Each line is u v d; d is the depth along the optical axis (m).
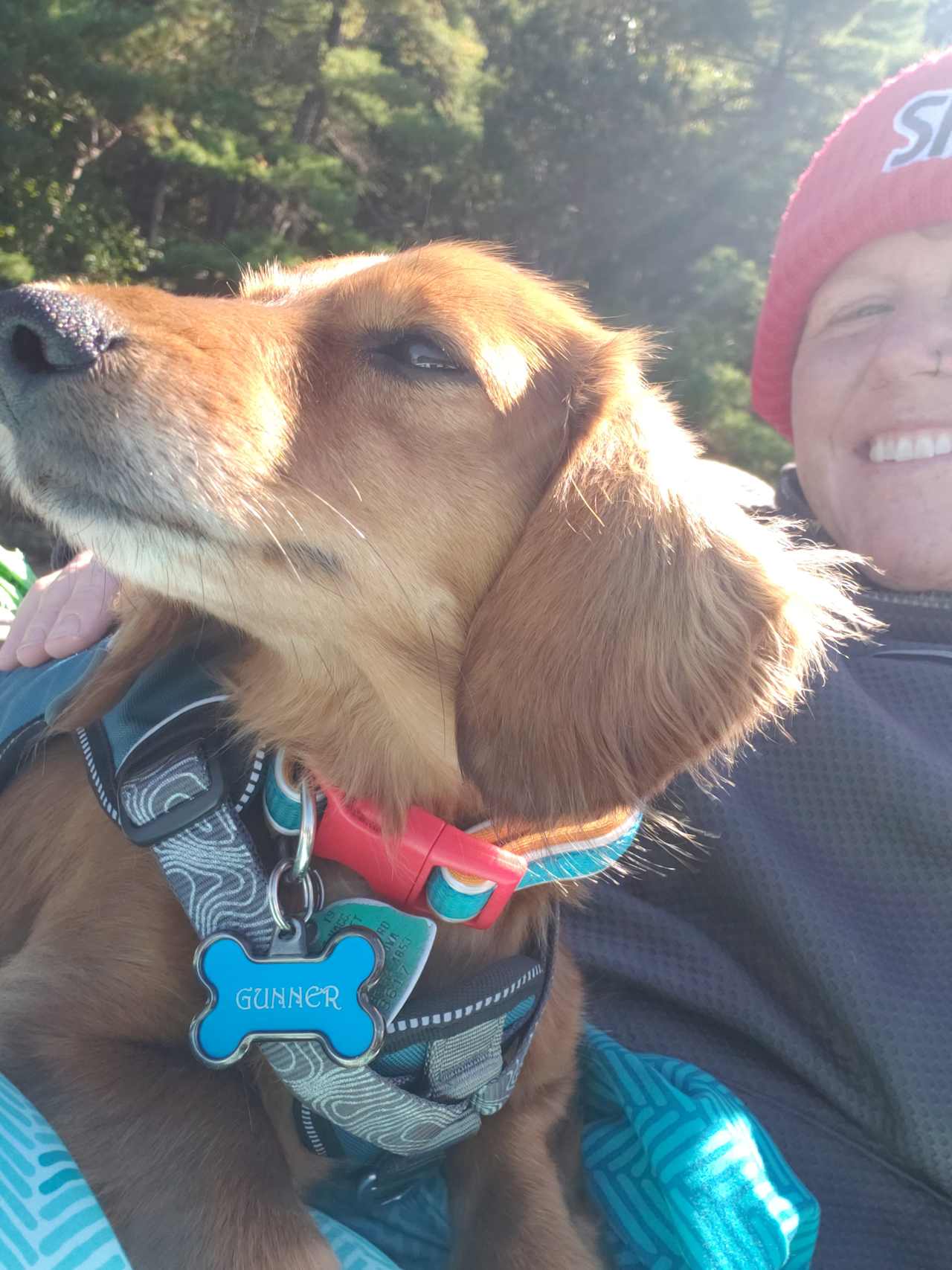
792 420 0.41
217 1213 0.19
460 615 0.26
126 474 0.22
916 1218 0.27
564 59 3.16
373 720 0.25
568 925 0.32
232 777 0.24
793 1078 0.29
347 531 0.24
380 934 0.22
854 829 0.30
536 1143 0.25
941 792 0.29
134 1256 0.19
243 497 0.23
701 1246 0.22
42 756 0.28
